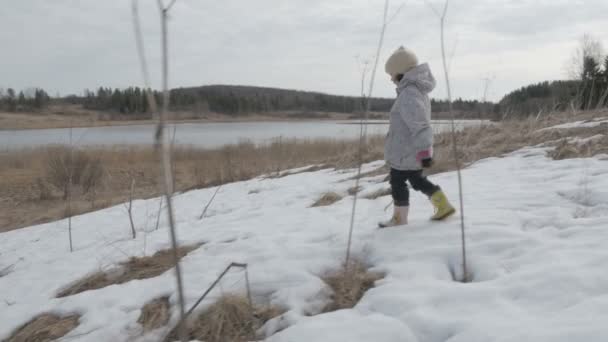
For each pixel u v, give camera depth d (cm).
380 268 288
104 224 687
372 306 242
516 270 252
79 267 406
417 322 215
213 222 520
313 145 1488
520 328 186
